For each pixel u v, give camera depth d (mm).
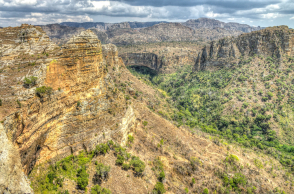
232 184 63062
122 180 47656
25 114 32812
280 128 112938
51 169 40094
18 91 34469
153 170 57875
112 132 56938
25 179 28000
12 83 36094
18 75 38281
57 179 38500
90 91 52719
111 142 54438
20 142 31266
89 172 45062
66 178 40656
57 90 42938
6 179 22484
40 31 51250
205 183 61219
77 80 48250
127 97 96125
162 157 65375
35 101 35938
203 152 76938
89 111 51812
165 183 55562
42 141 39125
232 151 82812
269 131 112500
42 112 38062
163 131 81625
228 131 116562
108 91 63000
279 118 116562
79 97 49406
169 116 117438
